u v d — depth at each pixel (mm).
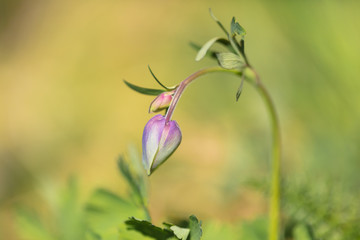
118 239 2361
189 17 9969
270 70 6926
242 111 7094
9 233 6102
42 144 8547
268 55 7094
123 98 9328
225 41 2428
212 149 6926
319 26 6609
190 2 10570
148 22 11055
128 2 11742
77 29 11906
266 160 5879
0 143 8906
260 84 2596
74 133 8695
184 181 6133
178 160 6656
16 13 13305
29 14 13102
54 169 7812
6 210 6684
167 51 9914
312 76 6562
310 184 3725
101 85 9891
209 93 7672
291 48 6871
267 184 3670
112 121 8859
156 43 10375
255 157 5902
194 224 2201
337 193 3658
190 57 8812
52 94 10008
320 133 5684
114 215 2664
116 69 10258
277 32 7129
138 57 10234
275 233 2828
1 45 12773
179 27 9906
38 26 12742
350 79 6227
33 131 9078
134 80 9695
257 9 7500
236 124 6895
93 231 2664
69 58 11133
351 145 5207
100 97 9531
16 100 10227
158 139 2180
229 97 7363
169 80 8984
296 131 6387
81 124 8906
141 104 9078
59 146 8414
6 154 8414
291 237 3658
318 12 6664
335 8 6578
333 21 6516
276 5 7152
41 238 3354
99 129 8727
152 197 5996
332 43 6465
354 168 4961
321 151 5285
